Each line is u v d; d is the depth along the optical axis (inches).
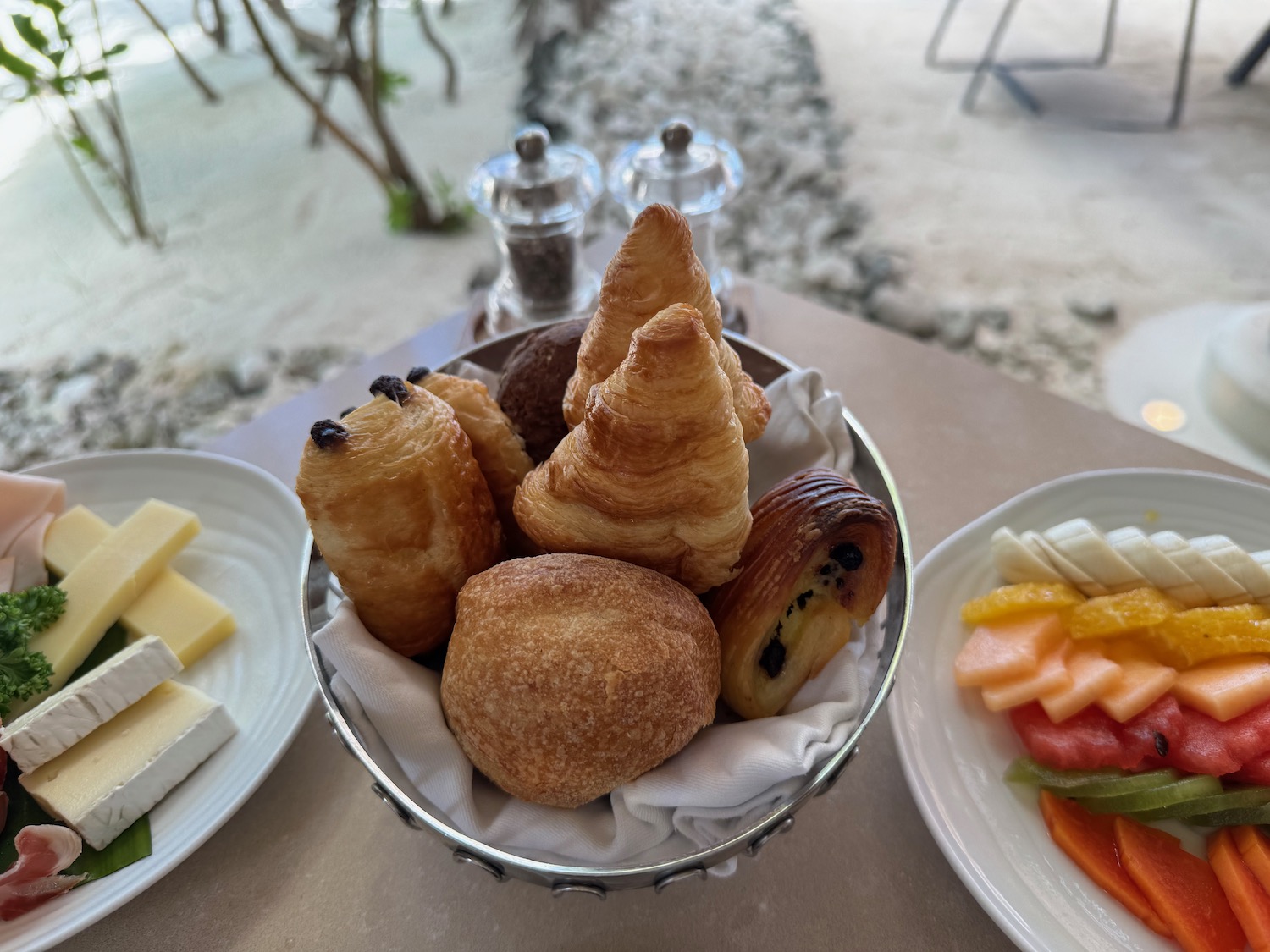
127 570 14.6
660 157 17.7
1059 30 49.8
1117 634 13.1
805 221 39.1
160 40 52.9
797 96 47.6
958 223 37.9
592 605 8.9
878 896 11.2
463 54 54.0
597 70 50.8
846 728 9.4
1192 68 45.3
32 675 13.3
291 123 48.1
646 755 8.8
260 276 39.2
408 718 9.3
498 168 18.2
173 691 12.8
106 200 43.8
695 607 9.4
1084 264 34.8
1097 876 11.0
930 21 52.7
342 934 11.1
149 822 11.8
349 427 9.5
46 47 28.2
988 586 14.1
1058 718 12.3
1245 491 14.4
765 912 11.1
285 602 14.6
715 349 9.8
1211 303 32.1
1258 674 12.3
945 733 12.6
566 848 9.1
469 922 11.1
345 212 42.5
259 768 12.0
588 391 9.8
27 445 32.4
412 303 37.3
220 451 17.2
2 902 10.7
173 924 11.2
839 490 9.9
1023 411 17.2
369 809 12.2
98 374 35.1
